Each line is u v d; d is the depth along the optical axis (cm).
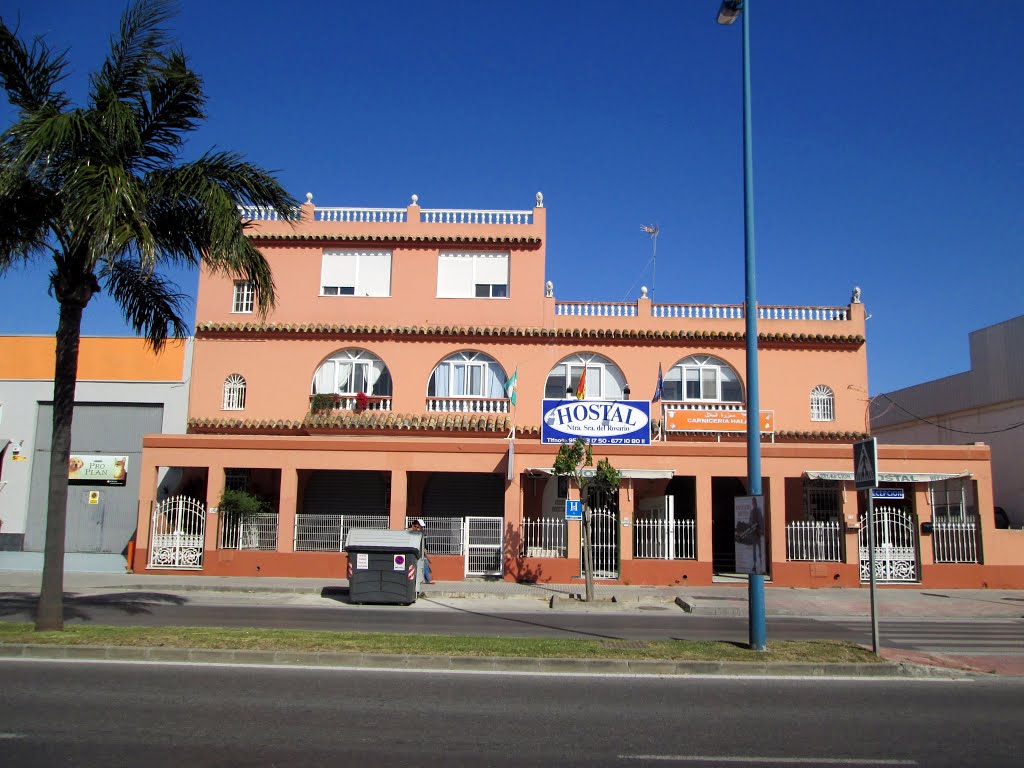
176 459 2589
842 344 3038
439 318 3019
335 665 1088
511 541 2552
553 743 757
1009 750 761
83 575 2477
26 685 941
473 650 1144
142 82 1336
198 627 1371
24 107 1295
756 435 1227
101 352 3103
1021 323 3275
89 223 1180
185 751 712
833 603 2184
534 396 2948
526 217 3092
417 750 728
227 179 1386
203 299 3039
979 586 2494
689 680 1052
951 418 3700
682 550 2545
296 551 2547
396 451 2602
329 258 3083
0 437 3070
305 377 2969
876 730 823
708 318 3044
